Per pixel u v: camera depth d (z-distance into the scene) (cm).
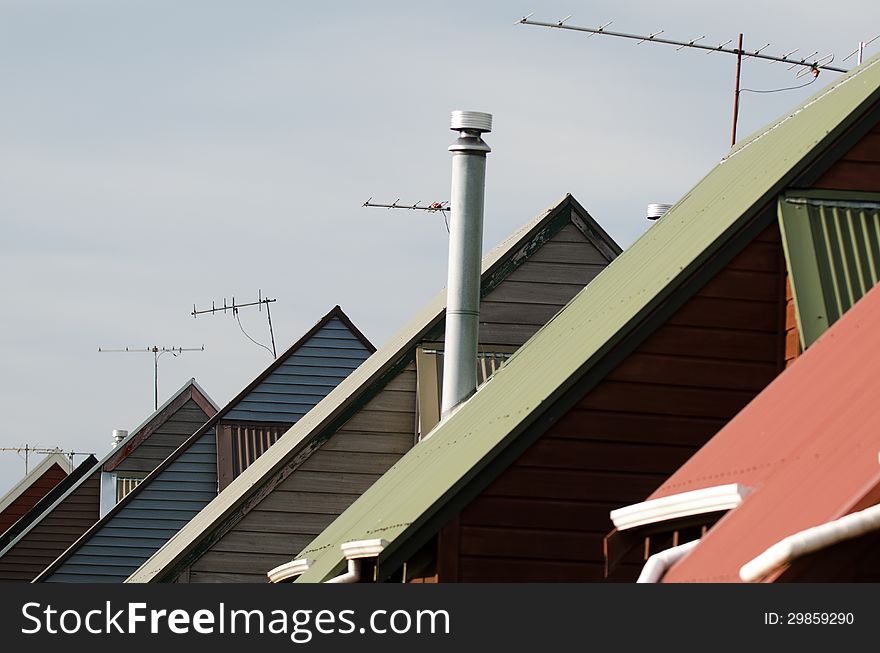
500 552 3569
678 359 3609
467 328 5409
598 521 3594
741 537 2180
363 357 8475
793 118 4350
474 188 5444
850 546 1770
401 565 3594
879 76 3697
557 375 3731
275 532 6366
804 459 2303
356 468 6366
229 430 8519
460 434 4331
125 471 11806
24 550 11925
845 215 3525
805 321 3394
